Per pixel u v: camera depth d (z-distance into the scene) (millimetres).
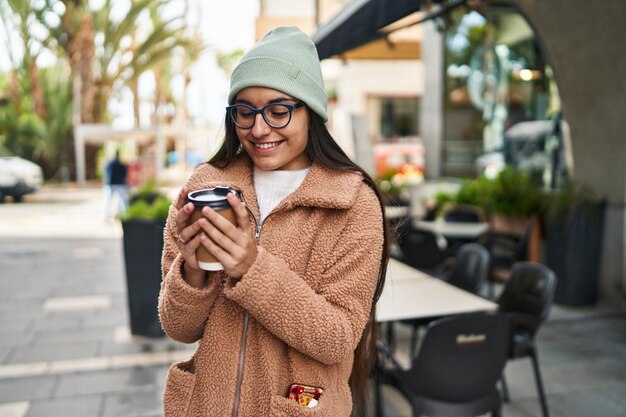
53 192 18328
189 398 1093
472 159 8594
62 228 10797
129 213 4301
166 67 24250
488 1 4582
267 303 958
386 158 12859
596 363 3764
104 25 18047
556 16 4723
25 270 7043
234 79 1096
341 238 1081
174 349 4117
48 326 4699
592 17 4711
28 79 20391
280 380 1072
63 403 3254
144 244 4242
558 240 5066
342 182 1115
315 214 1093
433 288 2957
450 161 9078
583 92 4973
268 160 1114
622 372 3611
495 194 5836
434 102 9156
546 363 3777
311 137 1169
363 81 17375
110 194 11789
